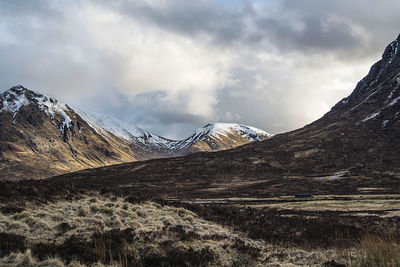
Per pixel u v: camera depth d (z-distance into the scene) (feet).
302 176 434.30
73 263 52.95
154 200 111.65
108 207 89.71
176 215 97.04
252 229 92.22
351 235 92.17
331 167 454.40
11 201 82.69
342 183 356.18
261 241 82.64
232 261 62.23
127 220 82.07
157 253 61.52
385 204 199.00
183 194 370.53
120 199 104.01
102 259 55.93
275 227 100.17
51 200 89.76
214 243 72.49
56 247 58.90
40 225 69.87
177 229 79.41
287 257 67.72
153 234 72.69
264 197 299.79
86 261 55.11
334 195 276.82
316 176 420.77
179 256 59.57
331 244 81.41
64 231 69.46
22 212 75.25
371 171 394.52
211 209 114.21
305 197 272.92
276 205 227.61
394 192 271.49
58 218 76.48
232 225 96.43
